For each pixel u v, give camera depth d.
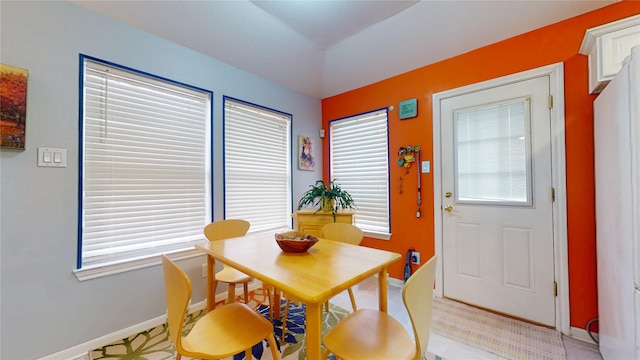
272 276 1.14
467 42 2.20
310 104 3.45
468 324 1.98
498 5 1.85
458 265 2.35
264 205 2.93
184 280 0.90
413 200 2.64
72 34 1.69
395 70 2.72
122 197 1.93
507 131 2.11
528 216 2.01
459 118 2.36
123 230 1.93
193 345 1.03
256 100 2.82
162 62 2.11
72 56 1.69
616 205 1.33
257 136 2.88
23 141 1.49
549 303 1.91
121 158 1.93
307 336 1.00
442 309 2.21
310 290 0.99
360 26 2.23
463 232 2.33
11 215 1.48
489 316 2.10
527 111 2.01
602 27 1.54
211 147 2.42
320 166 3.58
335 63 2.81
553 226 1.91
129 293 1.89
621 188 1.26
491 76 2.18
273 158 3.04
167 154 2.17
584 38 1.65
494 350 1.68
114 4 1.77
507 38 2.10
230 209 2.60
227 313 1.29
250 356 1.29
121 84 1.93
